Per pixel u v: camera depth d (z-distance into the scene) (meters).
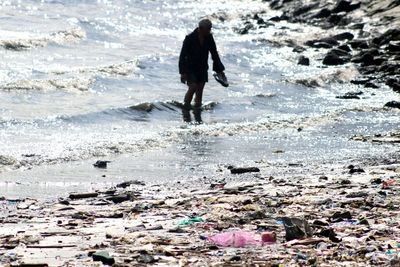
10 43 59.59
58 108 43.16
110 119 41.78
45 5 82.00
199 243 16.91
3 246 16.67
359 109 49.78
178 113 45.66
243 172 30.62
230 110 47.84
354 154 35.31
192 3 101.81
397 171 29.78
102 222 20.27
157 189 26.72
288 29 88.25
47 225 19.88
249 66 65.06
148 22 83.25
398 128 43.44
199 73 47.06
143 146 35.94
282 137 40.03
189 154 34.81
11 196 25.19
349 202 22.17
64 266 14.67
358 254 15.34
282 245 16.58
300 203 22.52
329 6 95.50
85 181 28.28
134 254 15.72
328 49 76.75
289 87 57.31
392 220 19.23
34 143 34.62
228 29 87.44
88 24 73.94
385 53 72.62
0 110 41.16
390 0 90.94
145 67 55.94
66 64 57.19
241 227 18.88
